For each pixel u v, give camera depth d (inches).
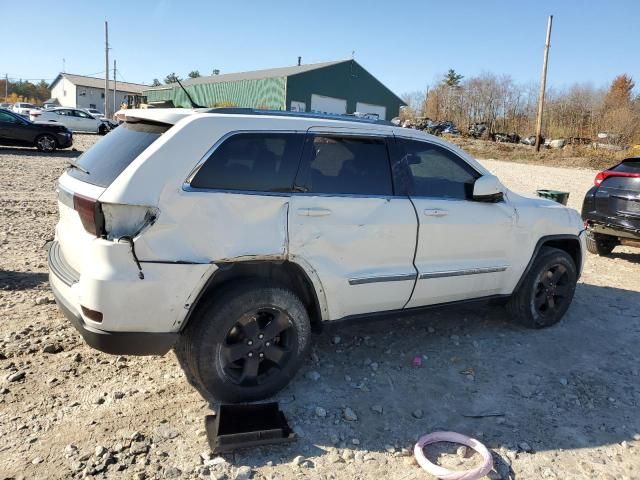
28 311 190.1
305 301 155.6
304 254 143.3
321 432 133.7
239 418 134.6
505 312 217.5
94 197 123.9
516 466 125.6
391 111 1907.0
